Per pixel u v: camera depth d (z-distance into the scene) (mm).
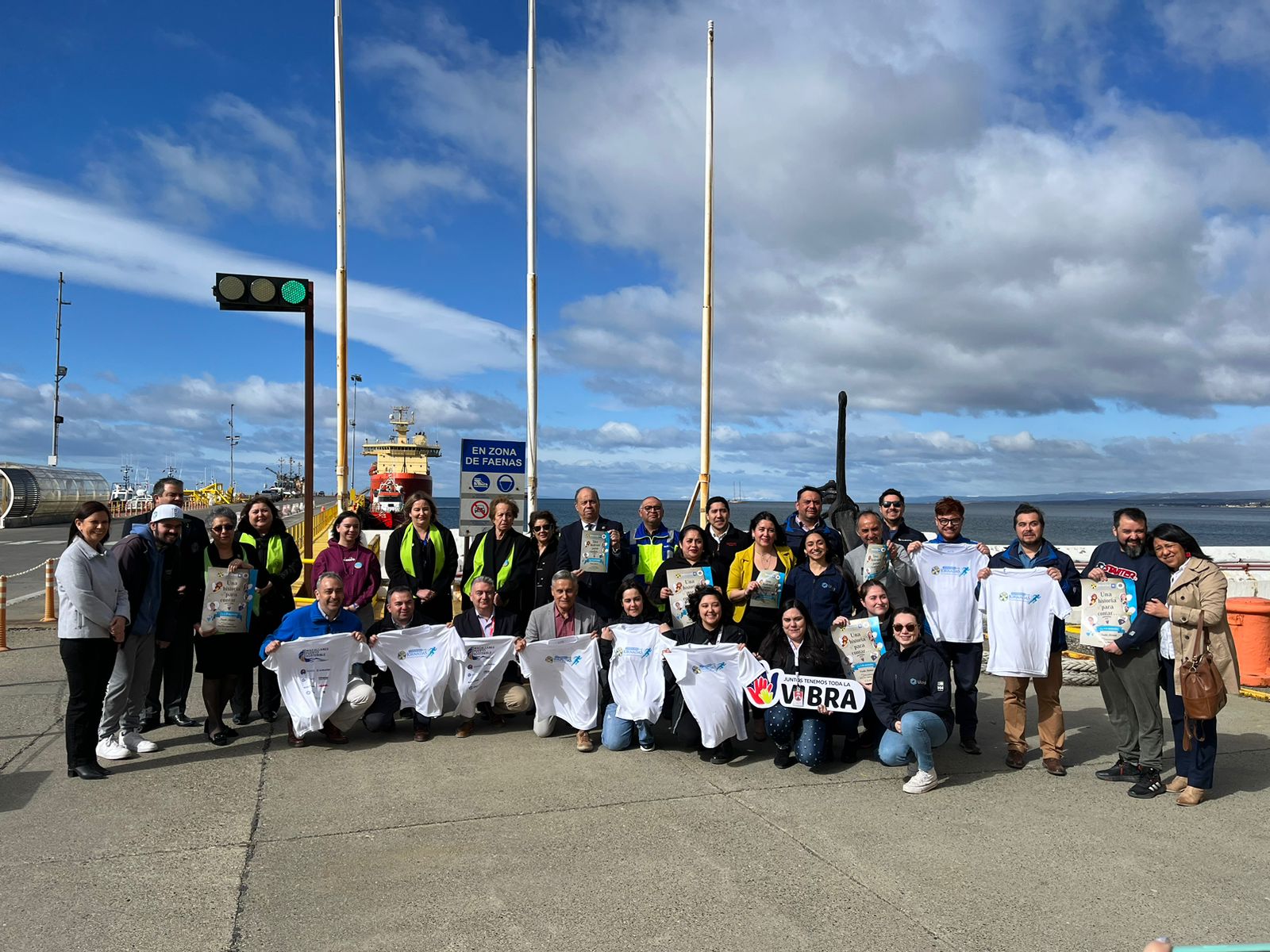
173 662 7629
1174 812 5738
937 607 7133
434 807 5688
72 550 6184
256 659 7801
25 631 12648
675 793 6035
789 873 4688
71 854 4871
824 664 6750
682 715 7004
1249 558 16453
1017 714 6723
